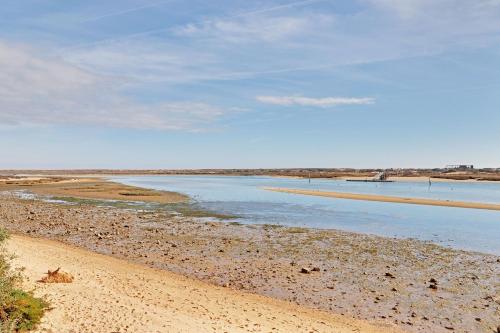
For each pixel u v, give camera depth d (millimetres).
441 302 16141
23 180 121875
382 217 42219
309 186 115250
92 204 52156
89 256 22562
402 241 28875
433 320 14320
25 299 11820
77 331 11070
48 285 14953
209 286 17750
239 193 76750
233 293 16844
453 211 48219
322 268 21156
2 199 58250
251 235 30578
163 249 25344
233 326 12523
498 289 17859
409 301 16234
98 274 17922
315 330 12945
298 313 14680
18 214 41375
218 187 101875
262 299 16203
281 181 162250
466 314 14898
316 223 37438
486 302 16188
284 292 17188
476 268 21469
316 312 14922
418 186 124375
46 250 22594
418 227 35531
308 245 27062
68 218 38750
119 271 19172
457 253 25062
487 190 102125
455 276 19891
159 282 17672
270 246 26594
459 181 172625
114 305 13383
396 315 14758
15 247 21375
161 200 58562
